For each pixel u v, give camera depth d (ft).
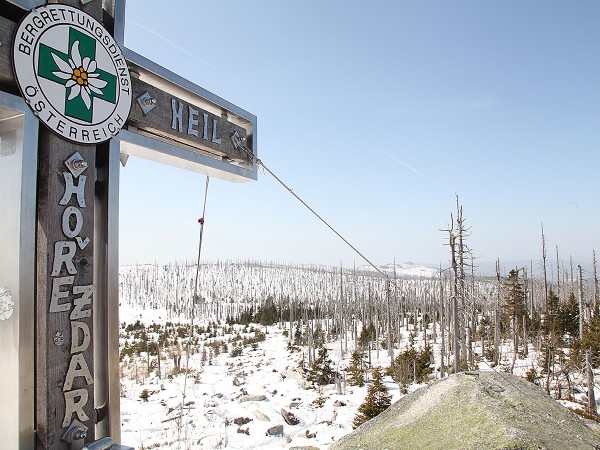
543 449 7.00
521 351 115.96
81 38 5.76
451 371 83.20
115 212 6.30
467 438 7.64
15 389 5.02
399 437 8.68
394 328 143.13
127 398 75.36
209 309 275.18
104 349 6.11
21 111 5.06
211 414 59.16
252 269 446.60
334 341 159.43
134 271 443.73
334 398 72.64
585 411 61.31
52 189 5.42
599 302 137.90
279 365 114.32
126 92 6.37
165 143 7.17
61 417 5.31
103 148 6.29
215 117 8.25
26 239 5.10
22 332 5.03
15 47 4.99
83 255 5.74
